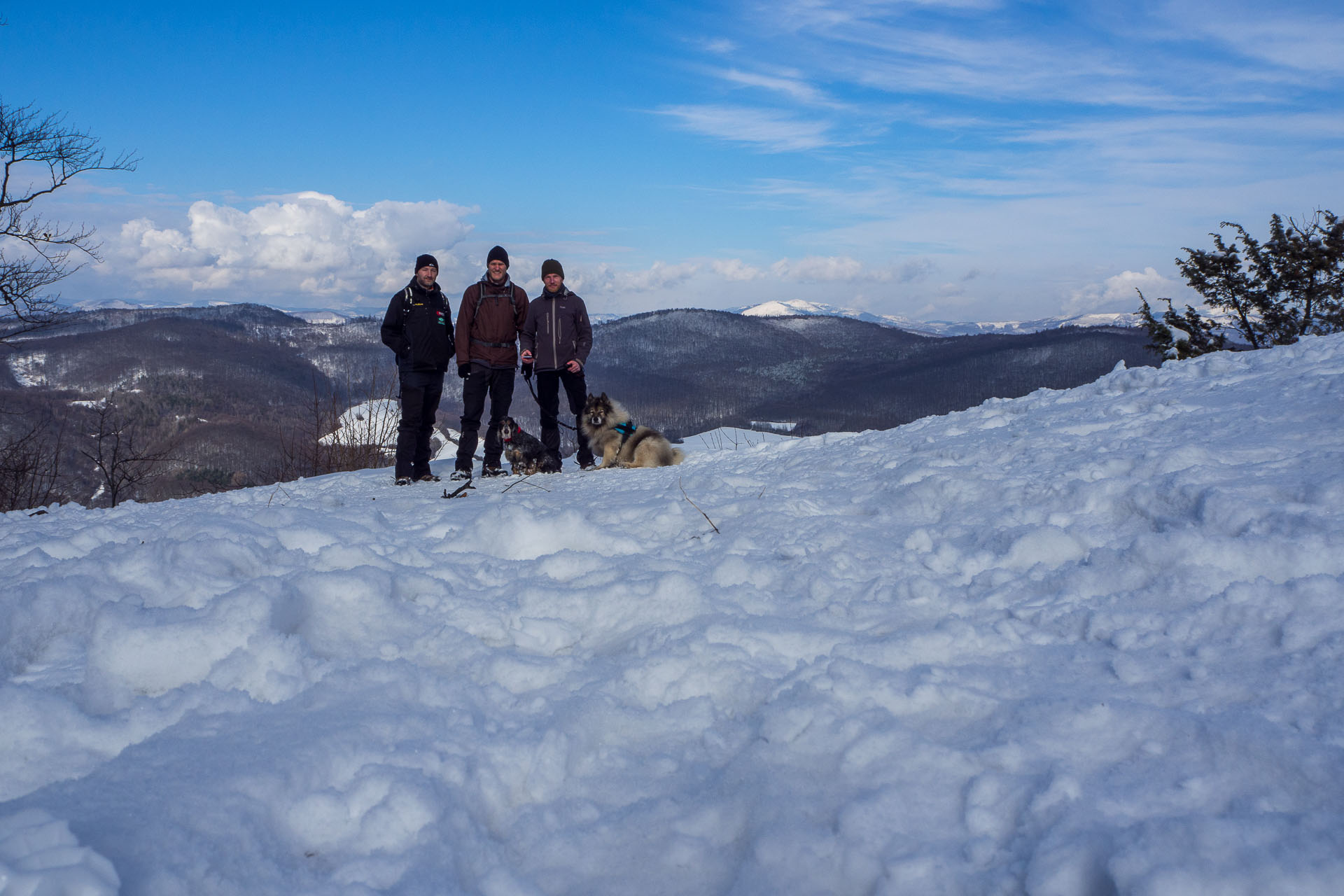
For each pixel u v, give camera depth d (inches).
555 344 316.8
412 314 275.3
